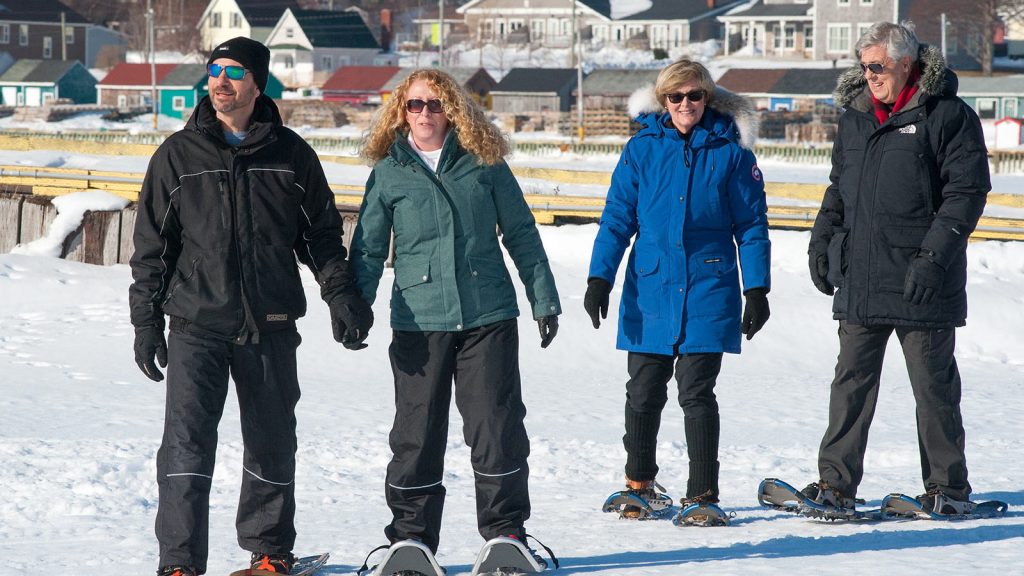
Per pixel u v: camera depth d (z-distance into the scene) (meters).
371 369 21.19
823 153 72.06
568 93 121.62
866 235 8.99
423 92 7.45
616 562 7.70
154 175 7.24
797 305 24.12
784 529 8.84
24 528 9.55
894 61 8.78
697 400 8.96
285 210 7.28
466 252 7.39
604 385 19.67
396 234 7.52
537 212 31.09
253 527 7.43
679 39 171.88
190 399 7.13
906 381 20.22
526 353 22.25
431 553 7.36
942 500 9.14
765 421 15.90
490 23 182.62
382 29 180.62
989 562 7.34
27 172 34.38
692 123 8.96
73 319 25.23
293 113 108.81
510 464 7.39
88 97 148.12
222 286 7.13
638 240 9.13
